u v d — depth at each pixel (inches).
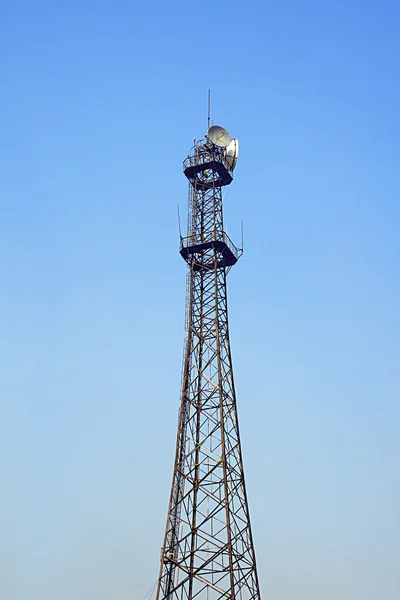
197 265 3649.1
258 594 2960.1
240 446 3233.3
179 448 3223.4
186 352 3437.5
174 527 3063.5
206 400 3299.7
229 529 2942.9
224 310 3543.3
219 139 3937.0
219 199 3804.1
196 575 2918.3
